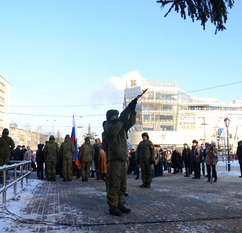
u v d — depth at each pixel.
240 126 118.94
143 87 104.19
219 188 11.28
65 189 10.82
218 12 4.96
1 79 93.94
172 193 9.70
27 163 11.24
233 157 58.03
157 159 18.16
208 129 113.75
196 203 7.80
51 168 14.73
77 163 16.81
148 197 8.80
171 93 106.81
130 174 21.66
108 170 6.46
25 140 106.25
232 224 5.70
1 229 5.30
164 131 103.88
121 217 6.21
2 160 10.85
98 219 6.04
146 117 103.75
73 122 18.39
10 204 7.44
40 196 8.98
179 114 110.44
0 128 92.38
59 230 5.27
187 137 108.75
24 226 5.52
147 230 5.28
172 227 5.48
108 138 6.44
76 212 6.68
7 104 100.12
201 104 122.25
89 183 13.37
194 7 4.95
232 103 137.00
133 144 102.81
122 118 6.29
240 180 14.75
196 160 16.08
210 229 5.36
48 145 14.72
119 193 6.59
